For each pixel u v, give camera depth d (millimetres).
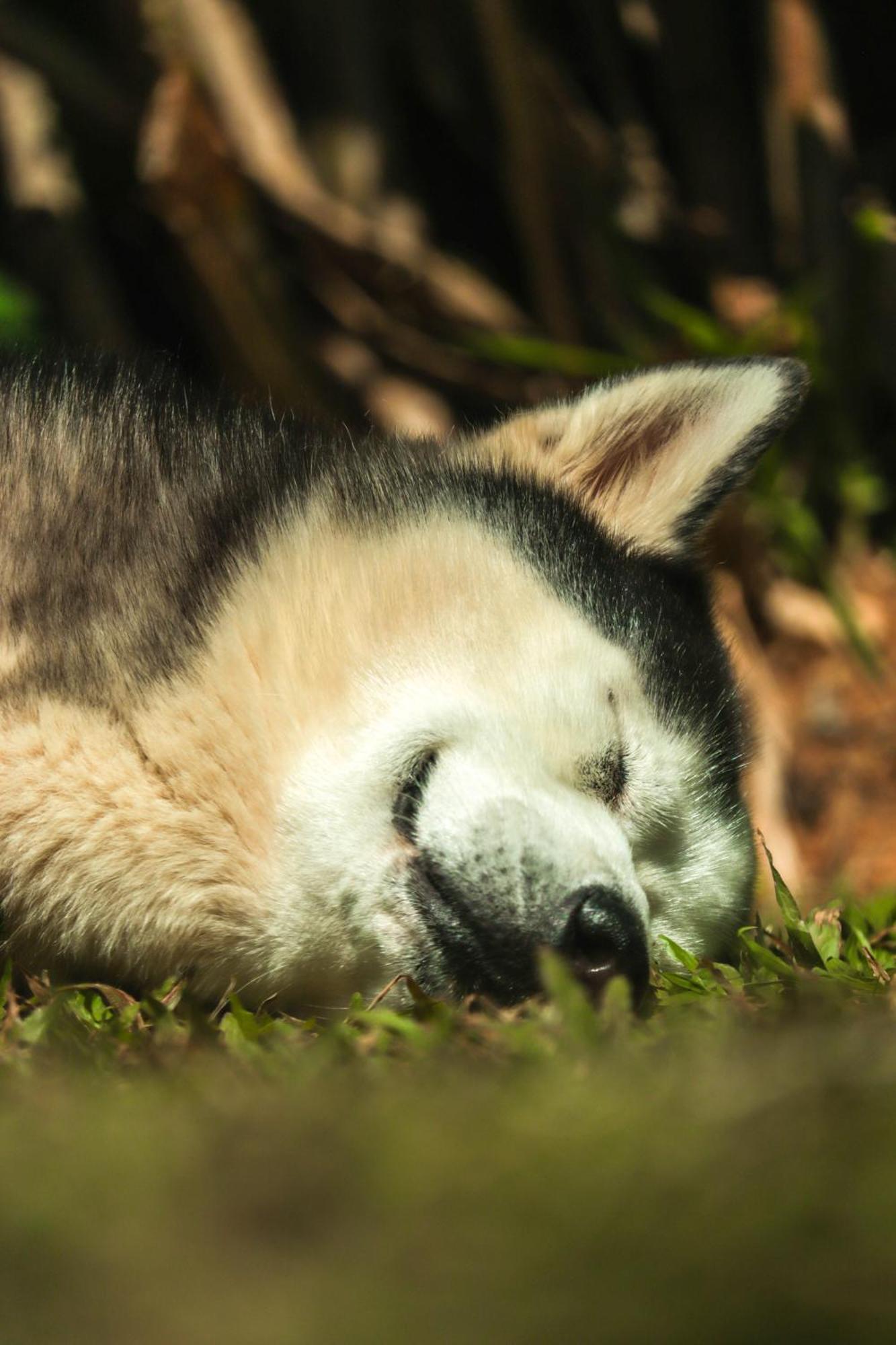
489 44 13656
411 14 14734
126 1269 2297
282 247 14234
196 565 6312
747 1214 2477
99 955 5977
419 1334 2121
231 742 5836
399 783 5844
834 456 14398
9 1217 2502
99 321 13781
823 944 6301
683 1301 2203
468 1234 2420
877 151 15055
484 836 5738
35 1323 2156
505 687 6117
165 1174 2711
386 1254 2348
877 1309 2172
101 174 14391
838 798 12922
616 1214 2484
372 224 14250
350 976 5875
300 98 14922
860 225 13469
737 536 13383
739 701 7156
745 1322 2141
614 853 5957
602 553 6883
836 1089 3188
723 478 7203
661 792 6445
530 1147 2826
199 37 13359
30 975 5852
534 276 14438
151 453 6691
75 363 7137
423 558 6324
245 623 6020
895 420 15109
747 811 7020
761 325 13641
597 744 6242
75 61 13766
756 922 6887
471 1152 2789
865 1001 5086
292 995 5996
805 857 12578
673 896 6551
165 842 5805
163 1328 2123
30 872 5859
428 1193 2582
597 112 15531
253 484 6641
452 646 6141
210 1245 2385
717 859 6672
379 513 6527
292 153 13773
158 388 7078
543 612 6355
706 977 5793
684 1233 2418
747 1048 3896
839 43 15664
